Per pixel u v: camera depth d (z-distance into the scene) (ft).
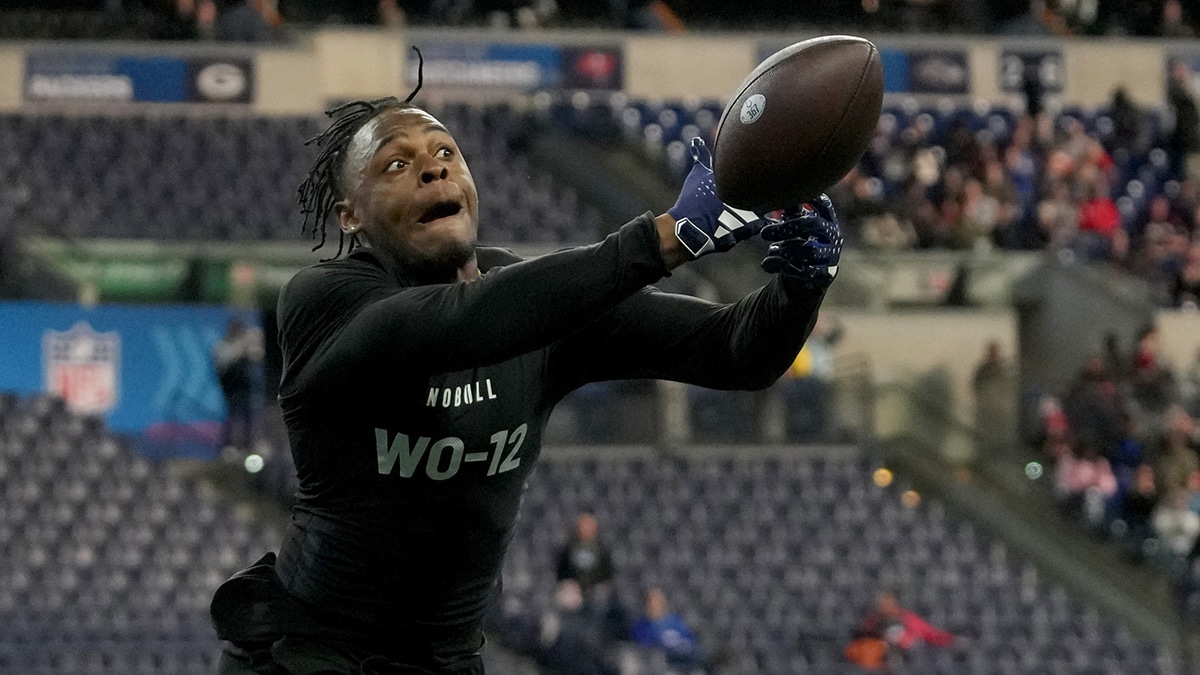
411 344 28.17
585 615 128.47
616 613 128.77
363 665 31.53
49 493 143.64
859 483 163.12
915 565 154.10
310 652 31.86
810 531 156.35
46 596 132.87
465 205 30.94
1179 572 157.79
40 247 163.12
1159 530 160.76
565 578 130.31
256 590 32.73
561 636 126.31
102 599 133.08
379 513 31.01
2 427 149.48
